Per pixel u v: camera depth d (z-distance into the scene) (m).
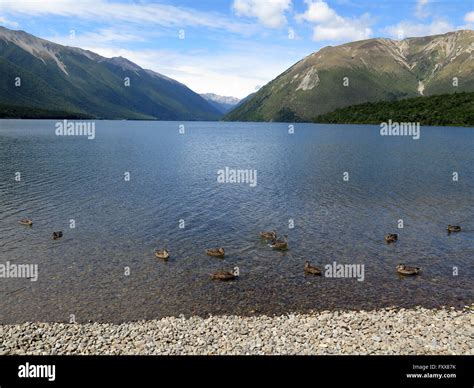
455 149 118.56
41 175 69.12
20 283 29.38
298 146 132.62
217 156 102.62
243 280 30.45
